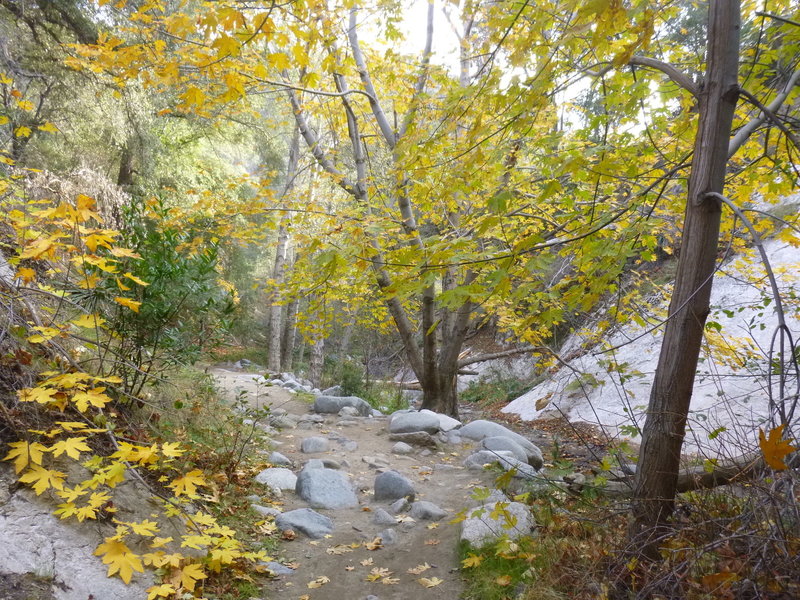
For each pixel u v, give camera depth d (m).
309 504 4.47
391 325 10.48
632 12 2.29
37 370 3.07
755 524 2.12
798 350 2.05
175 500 3.20
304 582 3.28
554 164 2.88
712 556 2.27
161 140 12.82
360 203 6.85
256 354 19.09
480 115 2.80
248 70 4.43
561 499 3.93
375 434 6.85
